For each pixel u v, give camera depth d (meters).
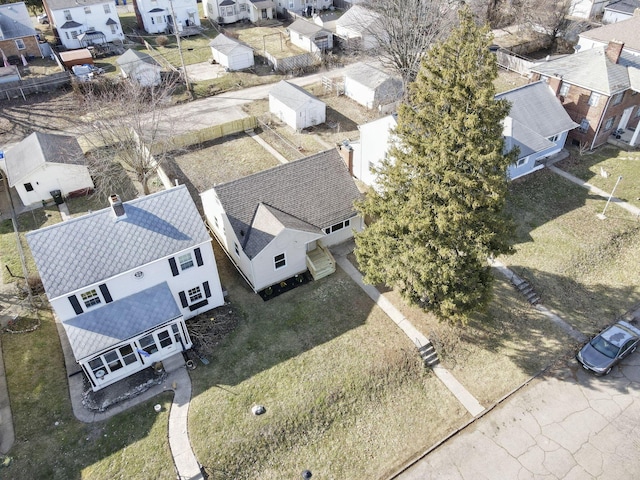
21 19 58.59
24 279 29.12
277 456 21.16
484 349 25.89
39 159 34.78
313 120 46.75
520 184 37.06
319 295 28.08
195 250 24.25
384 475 20.84
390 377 24.12
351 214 30.31
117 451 20.62
